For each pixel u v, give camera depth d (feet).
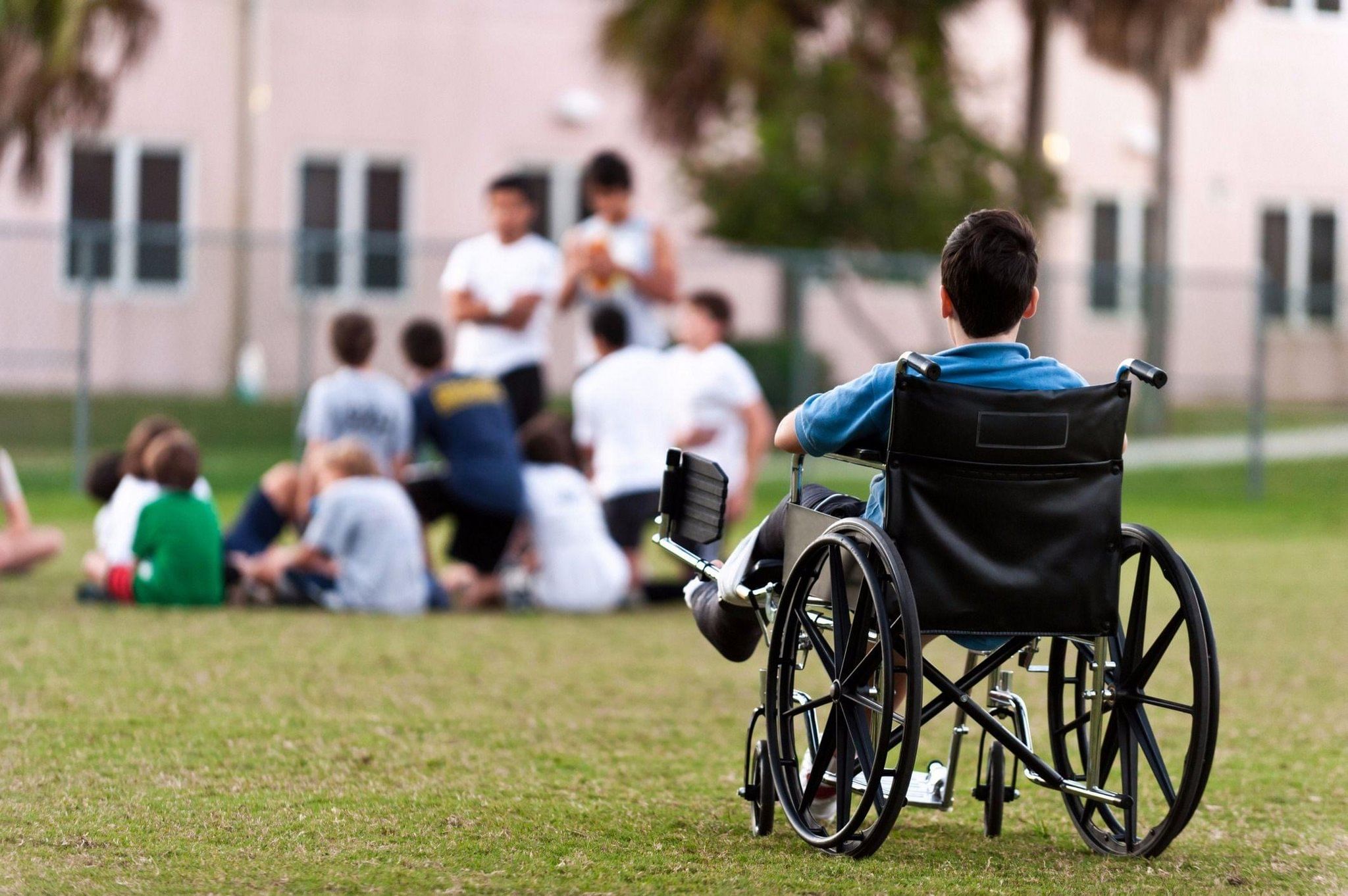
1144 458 114.42
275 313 136.36
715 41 121.70
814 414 24.73
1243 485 102.37
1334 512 91.15
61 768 29.22
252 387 124.88
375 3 141.38
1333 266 162.71
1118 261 160.35
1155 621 52.75
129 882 22.11
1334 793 30.32
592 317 59.93
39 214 133.18
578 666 43.16
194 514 52.01
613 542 58.13
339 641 45.39
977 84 130.93
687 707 37.86
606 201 63.16
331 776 29.40
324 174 141.38
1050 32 127.34
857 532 23.71
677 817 27.30
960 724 26.58
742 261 123.03
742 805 28.50
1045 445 23.63
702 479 27.50
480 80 143.95
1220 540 77.97
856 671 24.16
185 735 32.42
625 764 31.48
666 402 59.47
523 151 145.18
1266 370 154.10
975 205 120.47
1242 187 161.17
